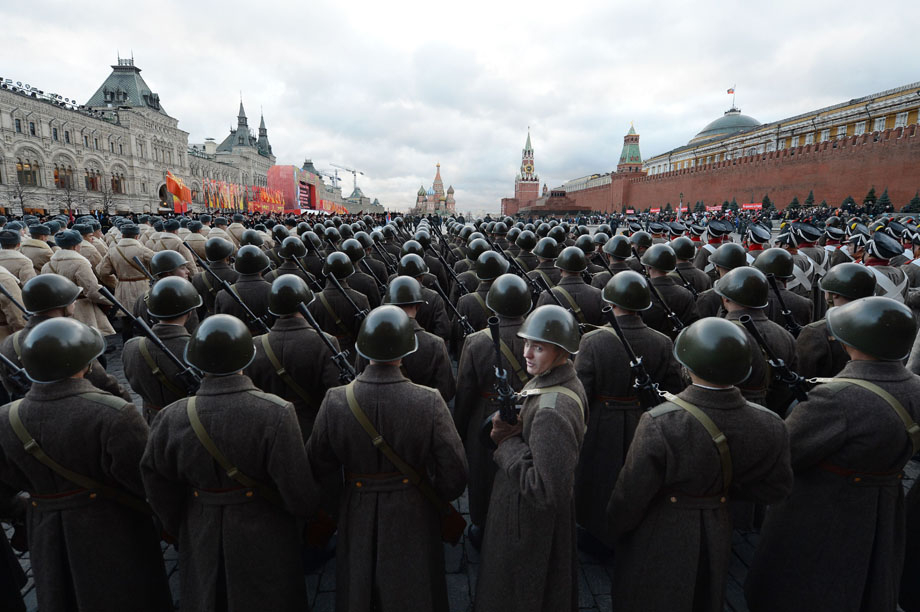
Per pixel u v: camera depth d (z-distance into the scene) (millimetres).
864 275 3381
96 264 8438
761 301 3393
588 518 3439
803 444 2477
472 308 4895
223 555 2361
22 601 2873
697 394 2234
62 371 2287
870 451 2320
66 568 2453
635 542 2457
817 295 7137
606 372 3322
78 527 2400
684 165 88250
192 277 7902
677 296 5012
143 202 64500
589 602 3158
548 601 2297
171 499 2426
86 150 54750
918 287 5781
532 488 2023
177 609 3066
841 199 40719
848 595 2432
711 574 2260
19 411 2318
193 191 76938
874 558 2430
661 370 3340
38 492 2406
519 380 3342
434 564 2566
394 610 2389
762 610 2748
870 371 2387
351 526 2480
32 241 7594
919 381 2367
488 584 2344
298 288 3467
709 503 2277
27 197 46531
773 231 29141
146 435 2508
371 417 2361
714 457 2162
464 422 3553
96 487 2447
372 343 2338
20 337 3436
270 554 2438
